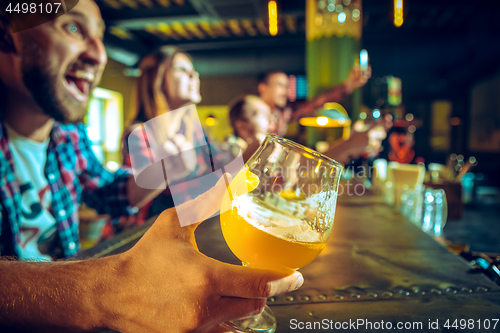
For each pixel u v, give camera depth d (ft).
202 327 1.24
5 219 3.76
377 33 25.46
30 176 4.19
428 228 5.76
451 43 26.91
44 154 4.36
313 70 15.83
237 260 2.04
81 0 4.36
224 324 1.50
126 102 26.84
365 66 9.21
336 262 2.62
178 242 1.28
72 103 4.42
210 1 18.07
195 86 7.05
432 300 1.95
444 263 2.60
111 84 26.35
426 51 28.14
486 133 31.14
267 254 1.38
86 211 10.56
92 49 4.63
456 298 1.98
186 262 1.24
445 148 36.35
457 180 15.05
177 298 1.23
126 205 4.82
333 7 14.94
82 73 4.54
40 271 1.40
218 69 29.68
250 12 19.85
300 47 27.81
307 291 2.08
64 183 4.50
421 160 35.19
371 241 3.23
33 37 3.94
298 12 19.90
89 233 10.06
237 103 8.73
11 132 3.99
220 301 1.24
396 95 10.46
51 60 4.09
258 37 26.78
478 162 30.45
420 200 6.10
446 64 30.96
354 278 2.29
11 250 3.80
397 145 26.02
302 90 27.55
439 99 35.68
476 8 21.62
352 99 15.65
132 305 1.26
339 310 1.82
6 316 1.28
